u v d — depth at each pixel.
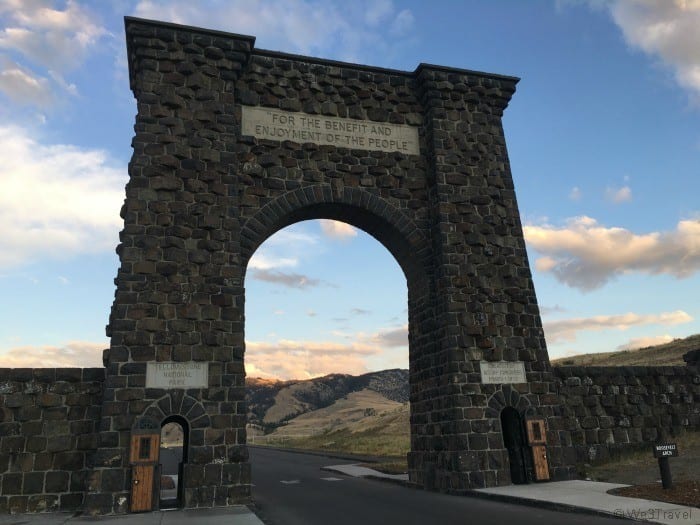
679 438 26.02
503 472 21.02
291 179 22.94
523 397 22.33
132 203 20.00
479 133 25.42
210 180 21.12
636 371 26.92
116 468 17.52
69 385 19.22
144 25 21.77
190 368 19.03
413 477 24.16
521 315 23.47
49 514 17.50
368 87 25.06
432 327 23.59
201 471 18.22
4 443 18.28
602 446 25.12
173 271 19.78
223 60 22.45
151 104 21.16
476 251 23.80
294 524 14.89
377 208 23.80
